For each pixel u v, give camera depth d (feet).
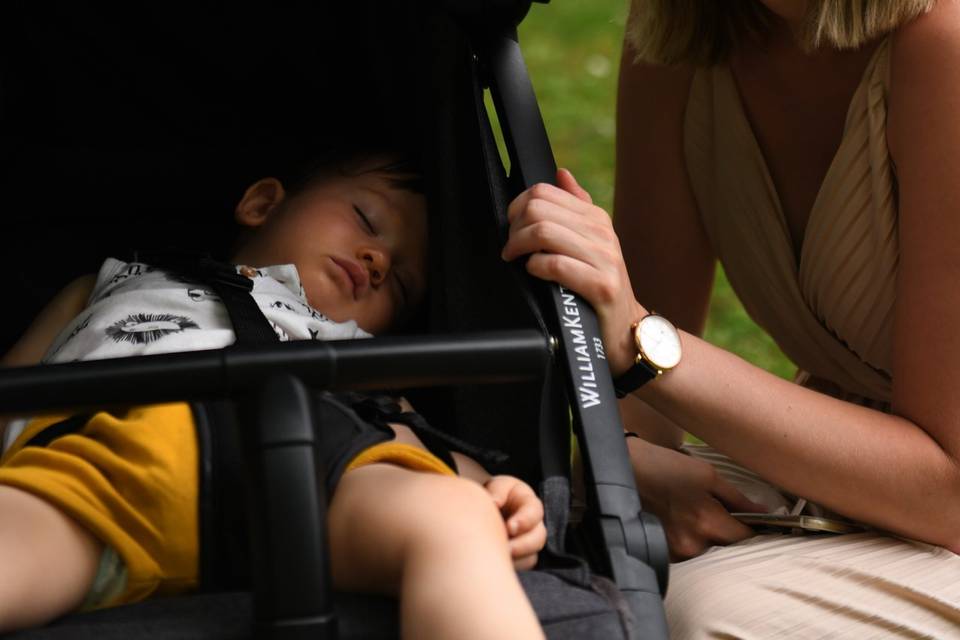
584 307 6.88
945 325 7.10
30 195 9.05
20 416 5.22
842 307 8.04
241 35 8.89
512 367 5.59
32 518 5.93
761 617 6.89
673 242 9.36
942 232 7.11
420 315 8.87
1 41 8.64
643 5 8.53
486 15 7.79
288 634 4.88
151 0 8.70
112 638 5.20
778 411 7.16
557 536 6.40
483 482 7.02
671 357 7.07
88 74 8.92
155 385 5.20
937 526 7.26
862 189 7.74
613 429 6.49
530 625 5.13
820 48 7.96
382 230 8.68
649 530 6.17
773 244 8.54
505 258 7.05
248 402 5.19
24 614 5.72
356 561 5.74
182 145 9.26
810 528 7.68
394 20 8.64
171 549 6.11
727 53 8.45
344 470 6.13
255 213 9.05
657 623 5.91
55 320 8.30
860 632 6.93
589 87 22.99
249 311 7.61
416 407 8.20
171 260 8.06
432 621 5.14
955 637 6.99
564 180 7.35
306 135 9.42
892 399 7.50
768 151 8.48
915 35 7.29
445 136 7.95
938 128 7.15
